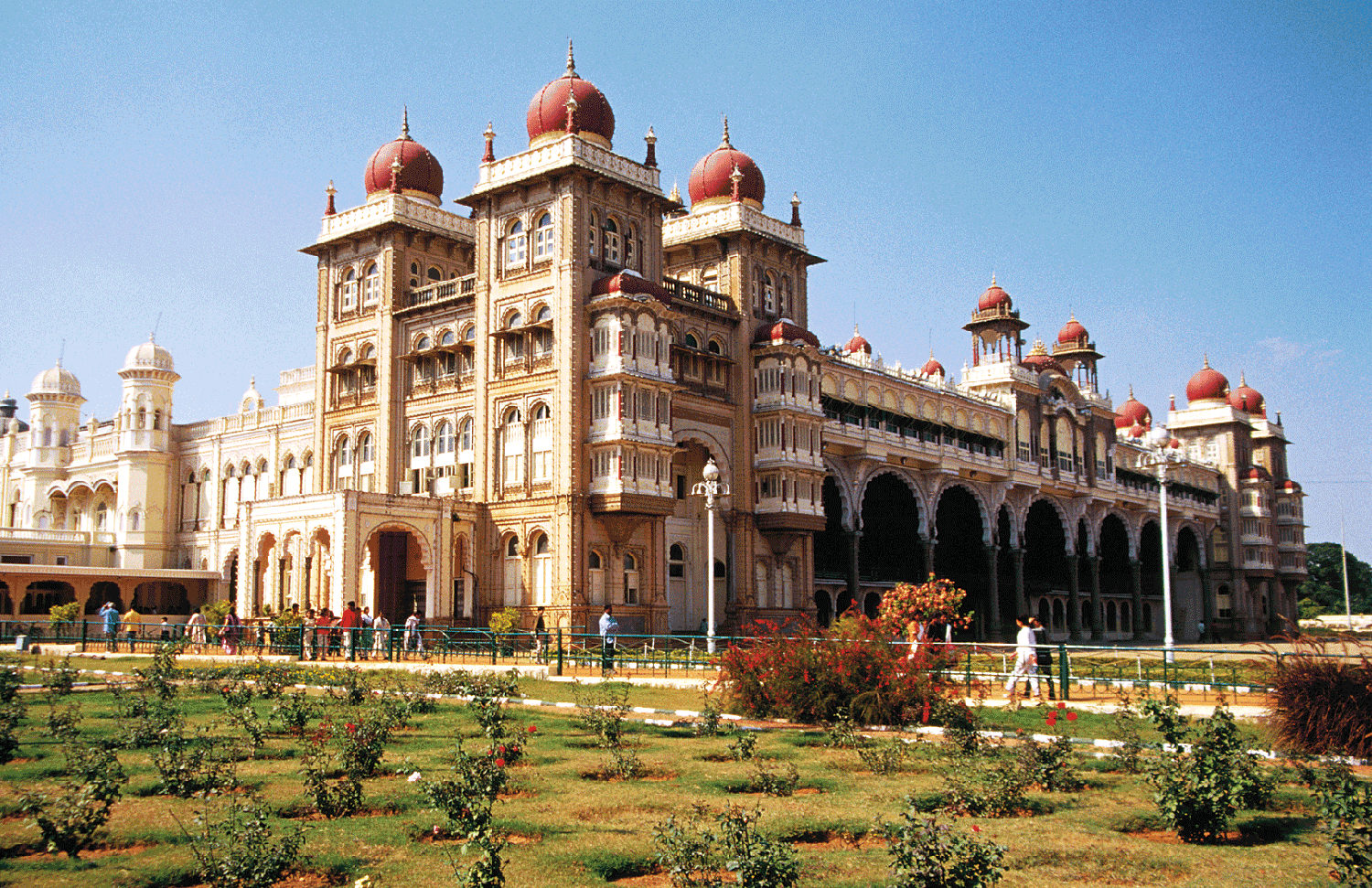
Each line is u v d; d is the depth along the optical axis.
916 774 13.88
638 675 28.75
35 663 31.22
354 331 50.47
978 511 64.44
